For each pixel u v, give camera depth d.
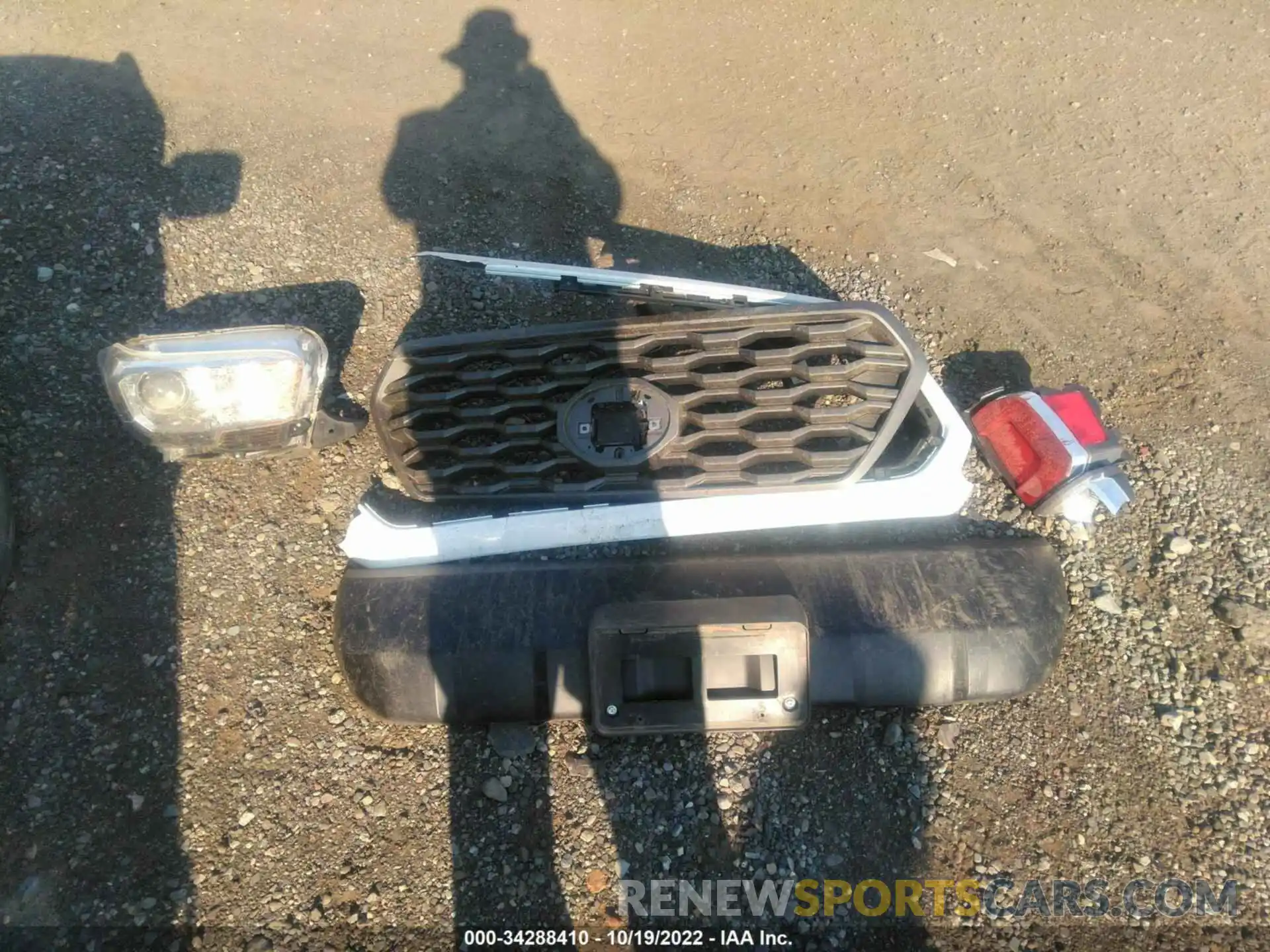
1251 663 2.27
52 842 1.92
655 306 2.71
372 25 3.74
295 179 3.15
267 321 2.78
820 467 2.30
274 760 2.06
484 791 2.03
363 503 2.33
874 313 2.35
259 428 2.30
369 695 2.04
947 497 2.31
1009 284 3.08
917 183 3.37
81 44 3.50
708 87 3.65
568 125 3.45
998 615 2.07
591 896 1.92
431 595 2.10
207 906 1.89
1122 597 2.38
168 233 2.91
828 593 2.08
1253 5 4.16
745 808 2.01
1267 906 1.93
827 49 3.84
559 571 2.14
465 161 3.29
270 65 3.54
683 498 2.27
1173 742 2.14
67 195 2.95
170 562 2.29
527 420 2.42
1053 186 3.39
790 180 3.35
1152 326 2.98
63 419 2.46
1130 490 2.41
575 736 2.09
